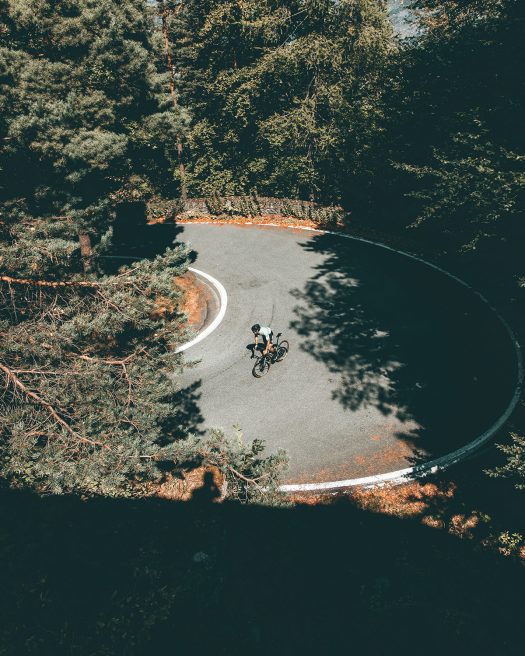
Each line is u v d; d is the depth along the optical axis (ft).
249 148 96.07
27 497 15.60
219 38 86.07
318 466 34.40
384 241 73.10
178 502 30.58
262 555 27.68
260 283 62.54
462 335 48.83
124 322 21.17
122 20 40.65
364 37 74.28
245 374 44.65
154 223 90.99
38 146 30.42
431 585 26.09
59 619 12.96
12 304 19.51
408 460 34.50
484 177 36.52
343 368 44.86
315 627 23.99
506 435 36.29
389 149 69.97
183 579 15.62
